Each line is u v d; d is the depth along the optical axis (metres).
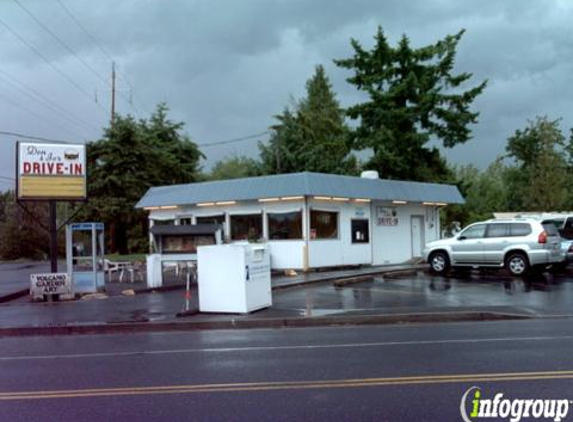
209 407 6.07
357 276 20.78
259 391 6.65
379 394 6.38
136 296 18.05
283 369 7.80
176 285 19.91
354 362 8.12
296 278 20.58
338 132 57.44
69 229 18.75
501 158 62.56
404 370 7.51
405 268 23.62
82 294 18.70
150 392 6.78
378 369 7.62
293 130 50.41
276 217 24.64
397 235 28.28
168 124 46.38
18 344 11.23
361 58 38.75
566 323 11.60
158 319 13.12
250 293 13.60
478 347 9.05
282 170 48.09
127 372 8.01
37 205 51.91
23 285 23.30
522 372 7.25
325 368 7.78
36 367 8.65
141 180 39.84
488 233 20.75
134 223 41.12
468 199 46.44
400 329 11.40
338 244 25.08
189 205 27.22
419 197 28.16
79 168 19.06
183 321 12.62
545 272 21.38
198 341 10.66
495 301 14.59
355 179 25.62
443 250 21.59
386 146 37.16
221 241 23.53
